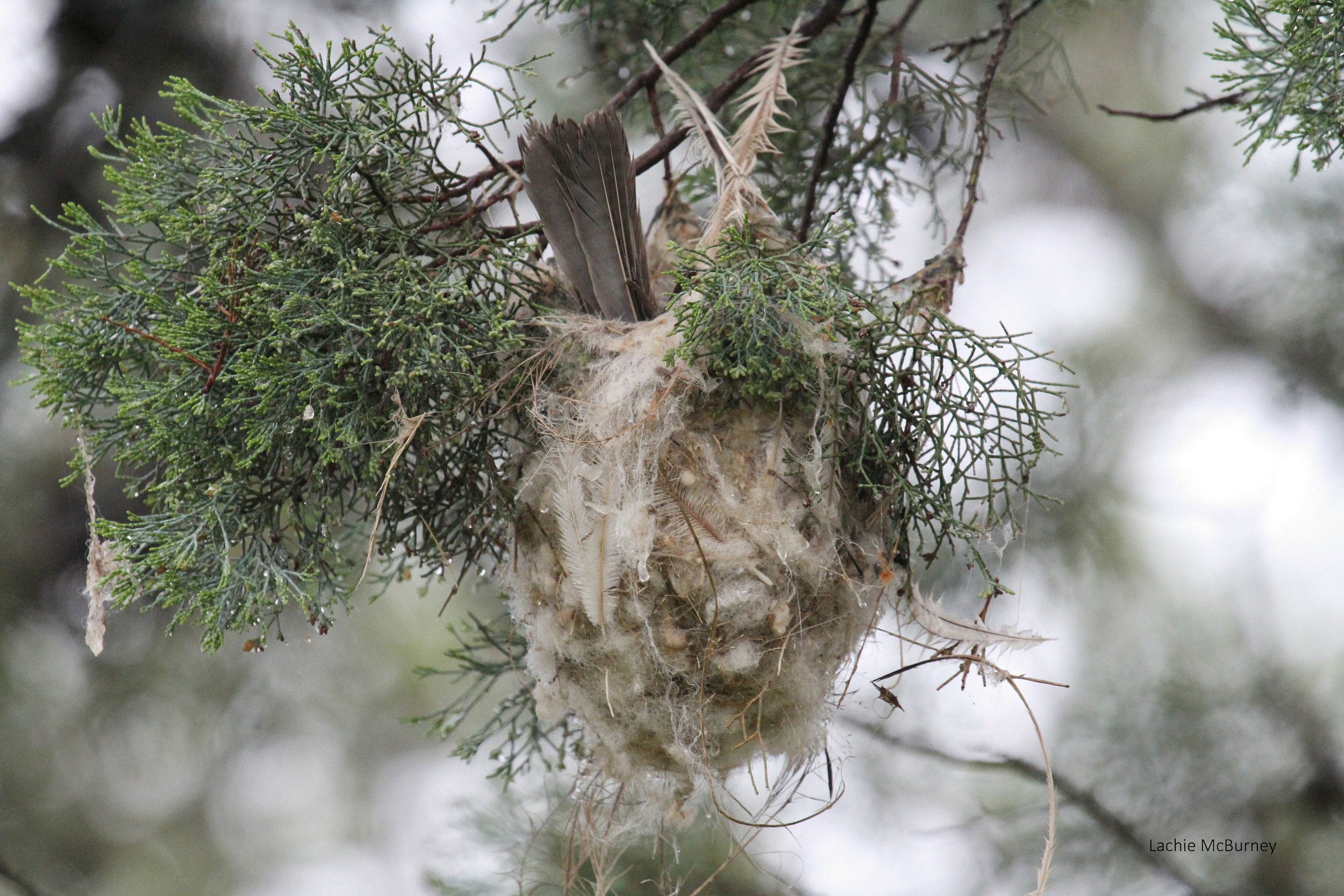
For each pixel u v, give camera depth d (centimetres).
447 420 623
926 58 665
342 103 621
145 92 666
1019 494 654
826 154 637
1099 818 650
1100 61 823
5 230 664
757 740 626
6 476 666
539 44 659
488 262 624
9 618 677
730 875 642
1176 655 659
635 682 624
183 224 621
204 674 735
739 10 636
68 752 706
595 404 624
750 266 621
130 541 621
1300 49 621
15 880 657
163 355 621
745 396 625
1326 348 688
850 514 626
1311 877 652
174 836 738
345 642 760
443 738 634
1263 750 656
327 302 620
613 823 630
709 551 623
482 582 637
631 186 625
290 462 624
